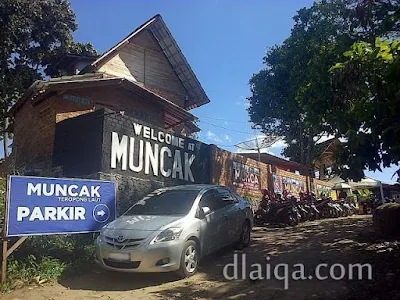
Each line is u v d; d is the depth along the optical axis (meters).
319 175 31.16
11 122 20.88
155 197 8.76
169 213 7.93
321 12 20.03
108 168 10.48
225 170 16.30
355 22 9.08
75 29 25.34
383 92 6.84
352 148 6.89
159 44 21.05
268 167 20.42
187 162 13.80
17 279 6.75
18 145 16.03
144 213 8.17
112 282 7.06
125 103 16.05
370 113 6.79
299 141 32.66
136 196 11.22
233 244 9.48
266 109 29.23
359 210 23.30
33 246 7.88
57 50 24.12
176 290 6.50
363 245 9.48
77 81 13.56
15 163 15.54
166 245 6.87
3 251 6.70
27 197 7.15
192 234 7.42
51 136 12.92
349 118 7.64
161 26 20.33
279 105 27.88
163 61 21.47
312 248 9.51
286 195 17.56
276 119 31.02
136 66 20.08
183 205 8.14
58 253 7.98
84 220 8.03
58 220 7.58
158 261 6.78
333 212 19.05
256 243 10.49
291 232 12.69
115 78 14.54
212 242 8.20
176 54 21.16
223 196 9.38
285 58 24.47
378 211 10.88
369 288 6.08
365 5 8.11
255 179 18.95
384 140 6.36
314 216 17.23
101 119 10.64
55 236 8.39
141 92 15.90
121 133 11.05
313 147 29.67
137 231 7.02
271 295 6.09
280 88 26.95
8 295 6.21
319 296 5.91
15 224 6.91
